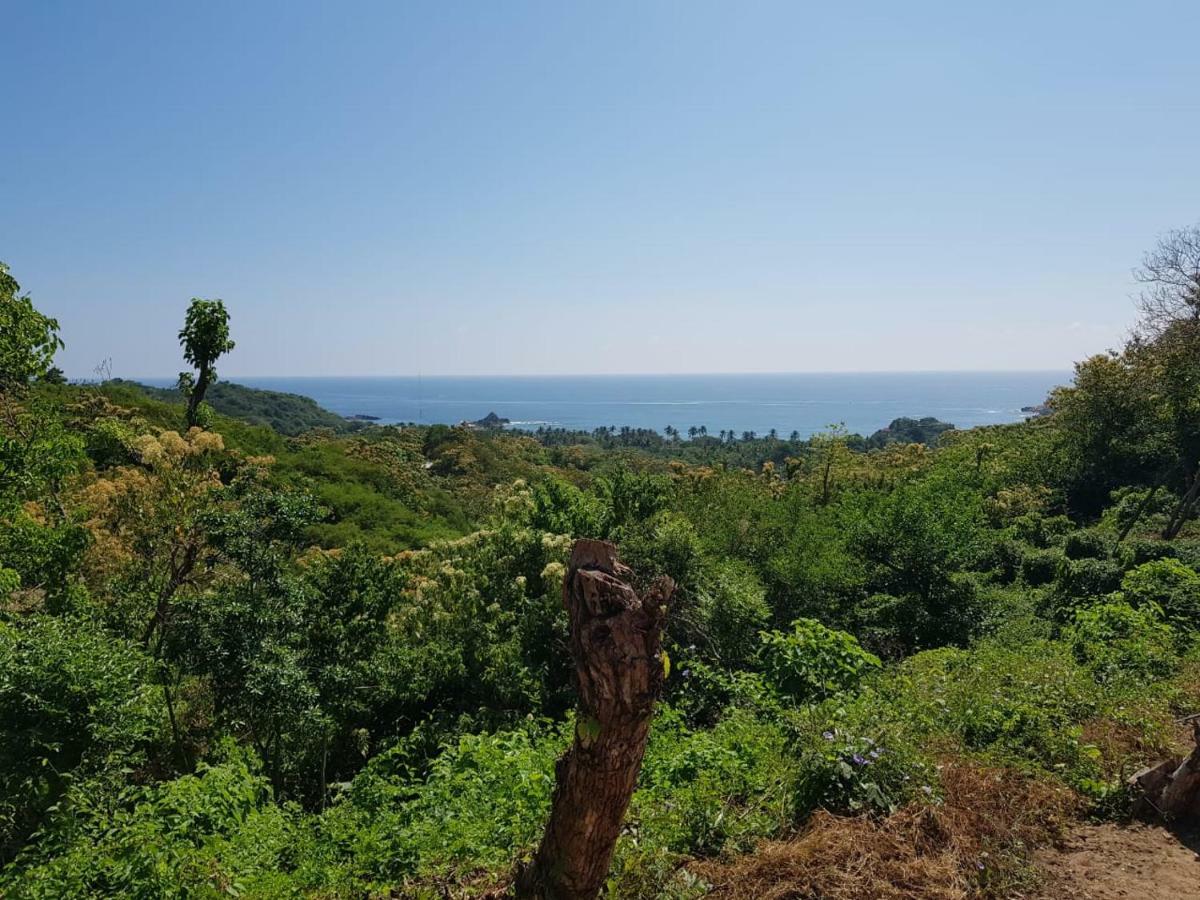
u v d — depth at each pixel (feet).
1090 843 13.84
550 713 34.35
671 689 30.25
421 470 139.23
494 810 15.51
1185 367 76.07
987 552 57.47
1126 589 35.96
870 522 52.13
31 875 13.48
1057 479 98.17
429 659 33.68
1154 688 21.03
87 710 21.07
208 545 30.73
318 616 30.81
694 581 42.06
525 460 183.42
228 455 40.98
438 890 12.48
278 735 28.71
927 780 14.58
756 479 78.84
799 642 22.58
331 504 80.18
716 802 14.10
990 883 12.09
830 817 13.43
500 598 39.14
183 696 31.68
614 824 8.22
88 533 30.94
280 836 15.70
